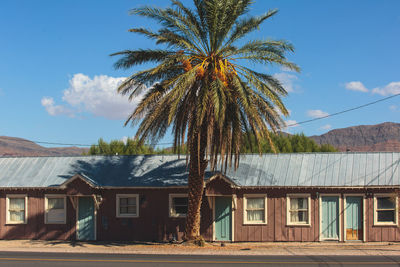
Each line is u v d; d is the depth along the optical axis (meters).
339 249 20.97
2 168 27.78
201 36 21.77
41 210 26.00
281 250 20.59
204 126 21.50
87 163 27.61
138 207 25.28
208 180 23.59
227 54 21.72
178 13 21.42
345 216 23.53
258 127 21.41
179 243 23.11
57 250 21.41
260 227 24.03
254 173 24.80
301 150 49.75
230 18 20.94
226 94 20.39
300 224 23.72
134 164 27.06
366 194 23.39
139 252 20.30
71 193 24.84
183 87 19.72
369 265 15.64
